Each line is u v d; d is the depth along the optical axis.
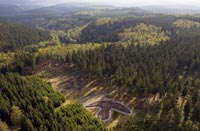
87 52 172.75
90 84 136.12
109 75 138.62
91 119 94.88
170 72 145.88
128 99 114.75
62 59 171.00
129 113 103.88
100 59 146.75
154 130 84.81
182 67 155.25
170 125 88.81
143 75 122.06
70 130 81.75
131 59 153.75
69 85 138.50
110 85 130.50
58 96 113.94
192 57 155.75
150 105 106.50
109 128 93.94
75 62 164.50
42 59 174.62
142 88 113.62
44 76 153.00
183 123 88.81
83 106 111.81
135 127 88.38
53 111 92.06
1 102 91.75
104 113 105.81
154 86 111.50
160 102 106.56
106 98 119.06
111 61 149.38
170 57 160.12
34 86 114.56
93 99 119.56
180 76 144.12
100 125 91.69
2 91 102.38
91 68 140.00
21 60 170.25
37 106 92.50
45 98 104.50
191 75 146.25
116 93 122.12
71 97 124.38
